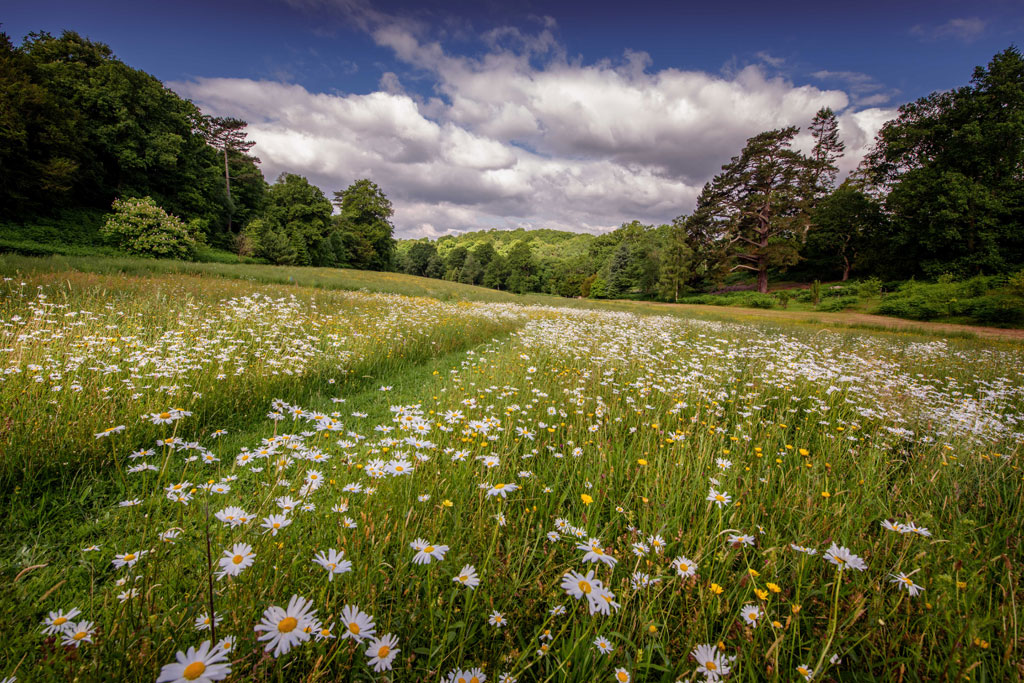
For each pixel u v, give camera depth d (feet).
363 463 8.78
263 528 5.48
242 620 4.29
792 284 174.40
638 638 4.95
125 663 3.92
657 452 10.23
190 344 17.11
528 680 4.84
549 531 7.16
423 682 4.50
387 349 22.71
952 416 13.91
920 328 71.92
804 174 164.76
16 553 6.68
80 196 107.24
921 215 122.83
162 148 117.70
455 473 8.39
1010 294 81.46
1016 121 113.29
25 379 10.89
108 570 6.45
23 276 29.73
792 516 7.41
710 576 5.77
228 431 12.01
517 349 24.06
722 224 177.68
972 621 4.90
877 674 5.08
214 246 146.82
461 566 5.84
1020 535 7.43
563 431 12.00
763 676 4.79
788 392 17.19
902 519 7.58
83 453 9.06
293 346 19.47
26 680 4.17
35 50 109.29
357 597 4.95
